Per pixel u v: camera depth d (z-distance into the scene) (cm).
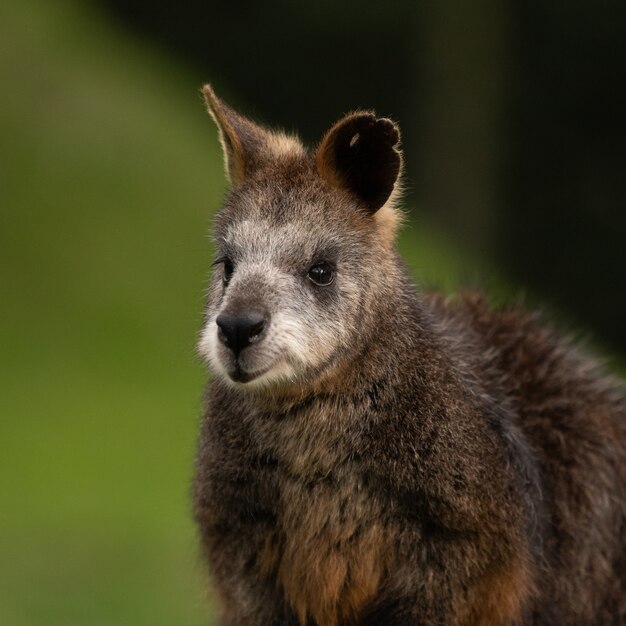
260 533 1246
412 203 4531
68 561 2272
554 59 4806
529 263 4716
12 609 2106
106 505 2475
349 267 1226
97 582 2216
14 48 3525
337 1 4731
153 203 3344
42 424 2736
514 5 4669
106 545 2328
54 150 3353
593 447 1412
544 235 4744
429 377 1230
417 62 4688
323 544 1233
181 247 3284
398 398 1217
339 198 1249
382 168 1254
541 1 4753
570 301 4662
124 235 3250
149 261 3225
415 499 1212
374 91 4781
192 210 3378
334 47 4800
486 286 1725
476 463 1223
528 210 4759
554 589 1360
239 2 4806
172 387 2939
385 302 1238
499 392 1364
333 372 1204
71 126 3422
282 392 1203
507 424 1305
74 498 2495
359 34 4772
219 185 3497
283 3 4775
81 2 4006
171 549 2330
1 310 3031
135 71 3778
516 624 1280
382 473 1214
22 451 2652
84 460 2648
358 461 1220
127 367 2977
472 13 4541
